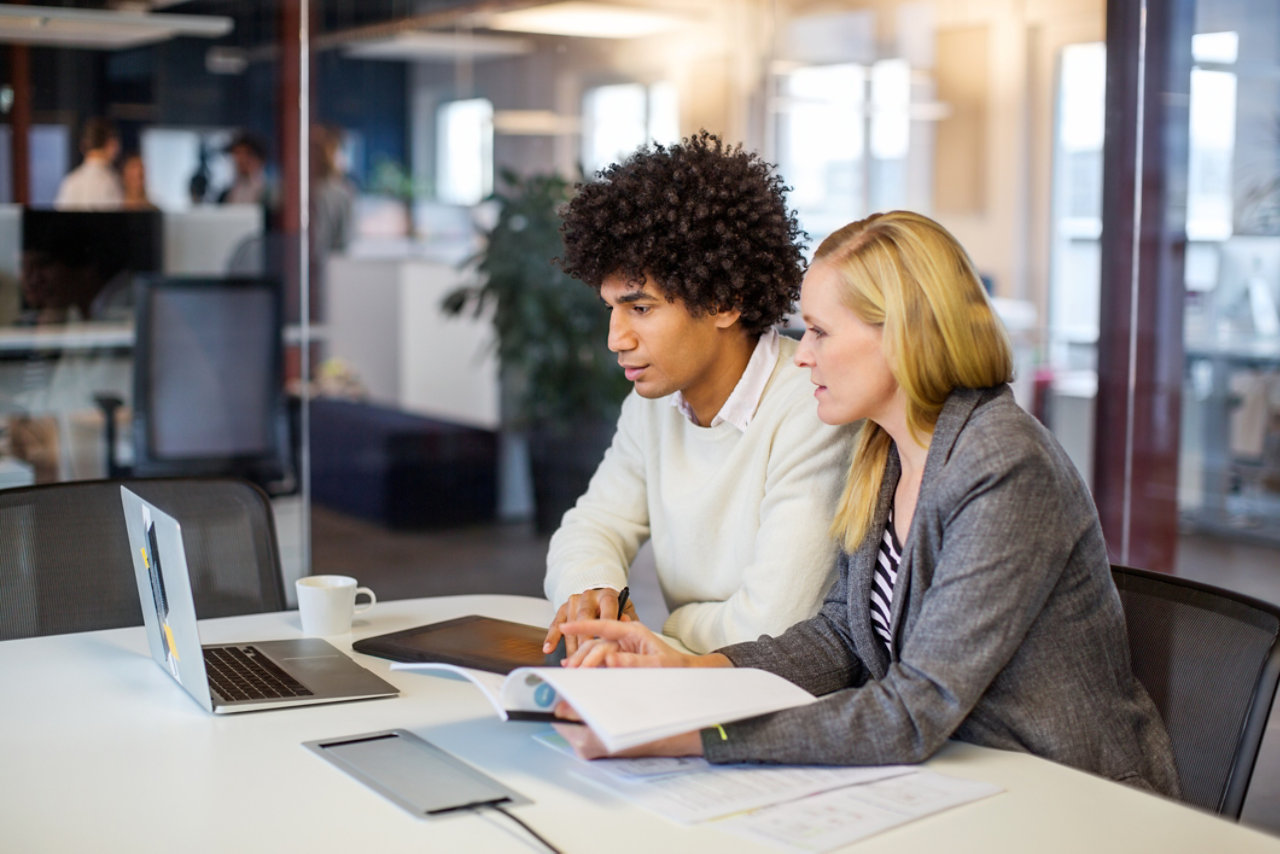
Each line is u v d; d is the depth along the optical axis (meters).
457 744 1.22
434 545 5.44
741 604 1.56
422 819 1.04
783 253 1.63
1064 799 1.10
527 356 5.74
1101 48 4.98
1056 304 5.19
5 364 4.20
